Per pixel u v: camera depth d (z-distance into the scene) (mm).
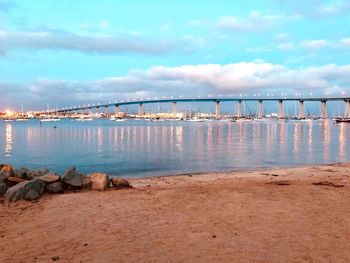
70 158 43125
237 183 17812
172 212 10672
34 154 48469
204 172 28141
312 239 8156
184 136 92500
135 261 6910
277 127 165875
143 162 38312
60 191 13797
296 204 11492
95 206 11508
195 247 7664
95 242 8078
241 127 168125
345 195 12891
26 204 11898
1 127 168000
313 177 20953
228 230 8859
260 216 10109
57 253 7453
